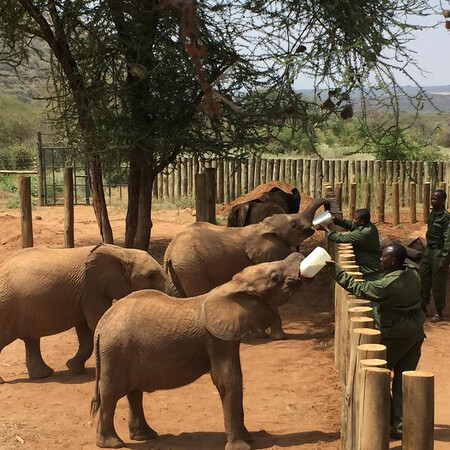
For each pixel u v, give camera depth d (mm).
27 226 13500
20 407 7062
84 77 12492
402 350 5895
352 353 4809
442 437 6027
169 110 12781
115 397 5891
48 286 7789
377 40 10109
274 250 9508
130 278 7672
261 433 6207
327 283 13172
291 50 11523
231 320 5664
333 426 6434
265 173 24469
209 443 6086
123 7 11305
